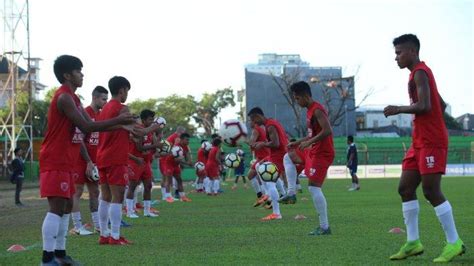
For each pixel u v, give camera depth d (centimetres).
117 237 775
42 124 6481
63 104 568
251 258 623
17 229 1001
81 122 565
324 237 798
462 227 889
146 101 8062
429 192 597
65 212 602
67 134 580
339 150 4900
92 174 870
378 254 641
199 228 951
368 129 7131
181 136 1828
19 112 6112
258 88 6531
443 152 594
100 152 783
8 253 699
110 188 781
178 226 994
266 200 1370
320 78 6425
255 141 1288
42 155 577
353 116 6538
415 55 609
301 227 939
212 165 2119
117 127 581
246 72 6550
